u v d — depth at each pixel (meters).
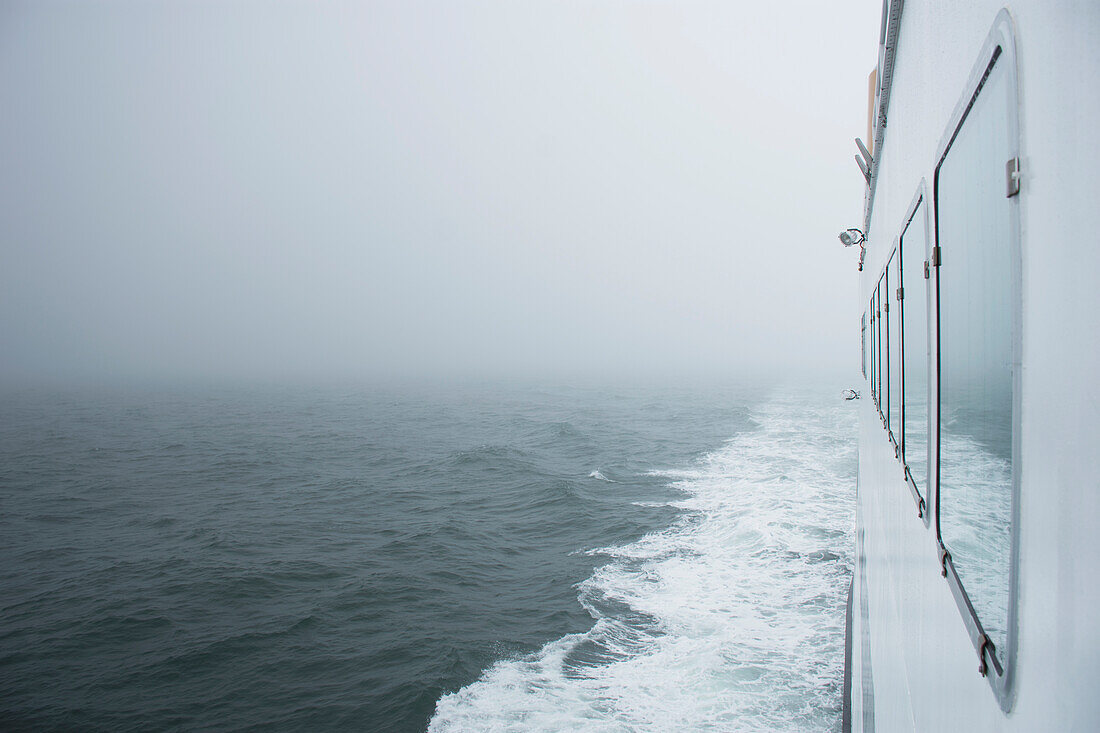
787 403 102.75
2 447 65.50
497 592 22.59
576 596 21.06
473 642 18.47
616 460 48.81
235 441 67.56
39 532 33.72
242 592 23.89
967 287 2.59
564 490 36.97
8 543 31.80
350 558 27.30
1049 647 1.71
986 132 2.23
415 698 15.79
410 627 20.12
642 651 16.78
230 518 35.31
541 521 31.67
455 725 14.52
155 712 16.28
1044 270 1.67
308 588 24.02
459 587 23.28
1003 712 2.17
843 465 40.66
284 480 45.59
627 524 29.36
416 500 38.12
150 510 37.91
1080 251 1.45
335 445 63.03
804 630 17.06
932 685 3.51
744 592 19.94
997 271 2.12
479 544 28.42
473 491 39.88
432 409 107.00
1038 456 1.77
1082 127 1.42
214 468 50.88
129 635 20.69
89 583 25.62
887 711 5.54
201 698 16.81
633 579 22.20
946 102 2.97
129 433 77.06
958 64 2.68
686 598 19.91
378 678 17.12
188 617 21.91
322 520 34.19
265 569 26.20
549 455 53.00
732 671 15.17
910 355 4.50
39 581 26.16
